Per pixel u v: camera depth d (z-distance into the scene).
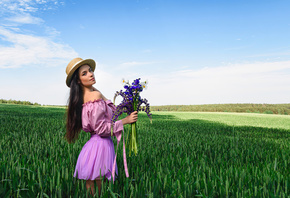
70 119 2.80
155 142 6.30
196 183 3.00
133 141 2.96
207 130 10.45
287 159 4.89
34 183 2.81
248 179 3.34
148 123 12.51
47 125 9.01
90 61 2.86
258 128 12.43
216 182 3.10
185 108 55.78
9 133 6.79
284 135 9.63
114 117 2.70
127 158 4.31
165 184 2.98
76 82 2.78
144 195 2.66
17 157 4.15
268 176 3.25
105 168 2.69
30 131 7.42
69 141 2.97
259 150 5.75
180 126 11.72
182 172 3.52
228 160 4.64
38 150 4.61
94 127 2.65
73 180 3.11
